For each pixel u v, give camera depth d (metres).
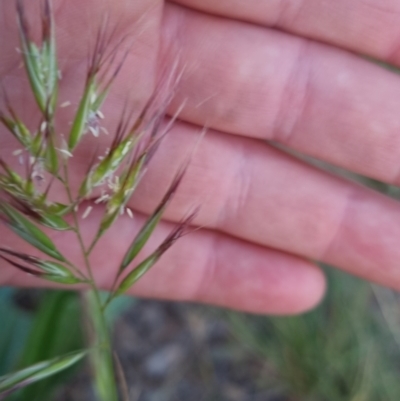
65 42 0.08
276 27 0.09
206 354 0.15
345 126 0.09
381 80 0.09
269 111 0.09
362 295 0.15
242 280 0.10
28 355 0.10
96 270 0.10
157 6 0.08
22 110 0.08
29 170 0.06
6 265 0.09
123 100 0.08
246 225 0.10
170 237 0.07
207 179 0.09
